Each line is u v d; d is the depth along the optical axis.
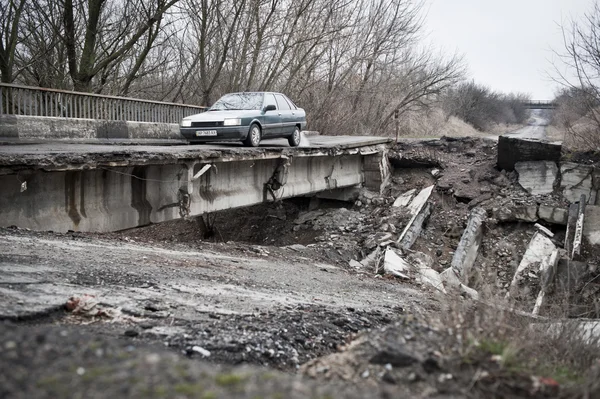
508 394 3.17
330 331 5.08
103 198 11.76
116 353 3.06
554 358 4.50
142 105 20.03
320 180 21.52
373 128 41.41
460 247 17.70
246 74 31.97
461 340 3.66
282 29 30.97
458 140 26.27
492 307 4.68
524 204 20.06
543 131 62.44
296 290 8.27
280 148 17.44
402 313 7.45
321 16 32.78
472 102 71.19
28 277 5.76
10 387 2.53
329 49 35.78
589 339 5.17
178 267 8.14
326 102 36.25
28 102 15.21
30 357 2.89
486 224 19.92
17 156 9.41
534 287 15.69
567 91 23.52
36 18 22.67
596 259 17.45
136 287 6.17
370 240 18.52
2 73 21.02
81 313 4.77
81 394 2.50
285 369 3.89
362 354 3.58
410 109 45.69
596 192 20.42
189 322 4.84
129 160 11.41
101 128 17.59
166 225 25.67
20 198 10.01
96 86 26.11
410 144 26.45
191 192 13.72
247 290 7.29
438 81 43.56
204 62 28.20
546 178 21.39
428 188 23.12
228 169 15.98
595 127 22.67
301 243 21.52
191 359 3.68
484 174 23.16
